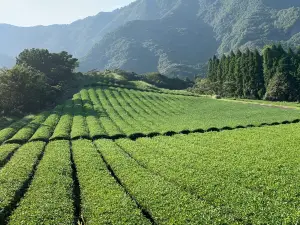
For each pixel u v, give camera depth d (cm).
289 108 8431
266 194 2477
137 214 2184
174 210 2181
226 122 6125
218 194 2450
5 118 7819
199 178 2833
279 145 4019
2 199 2541
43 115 7431
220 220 1994
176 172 3064
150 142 4581
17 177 3059
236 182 2761
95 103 9069
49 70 13450
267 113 7231
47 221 2125
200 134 5091
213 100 10662
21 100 8631
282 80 10912
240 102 10175
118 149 4194
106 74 17225
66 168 3306
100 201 2423
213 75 15350
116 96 10644
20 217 2202
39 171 3231
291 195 2377
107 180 2886
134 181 2842
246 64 12288
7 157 4056
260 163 3253
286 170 2986
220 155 3669
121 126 6000
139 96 10812
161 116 7412
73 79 14262
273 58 11544
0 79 8481
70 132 5578
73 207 2391
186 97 11119
